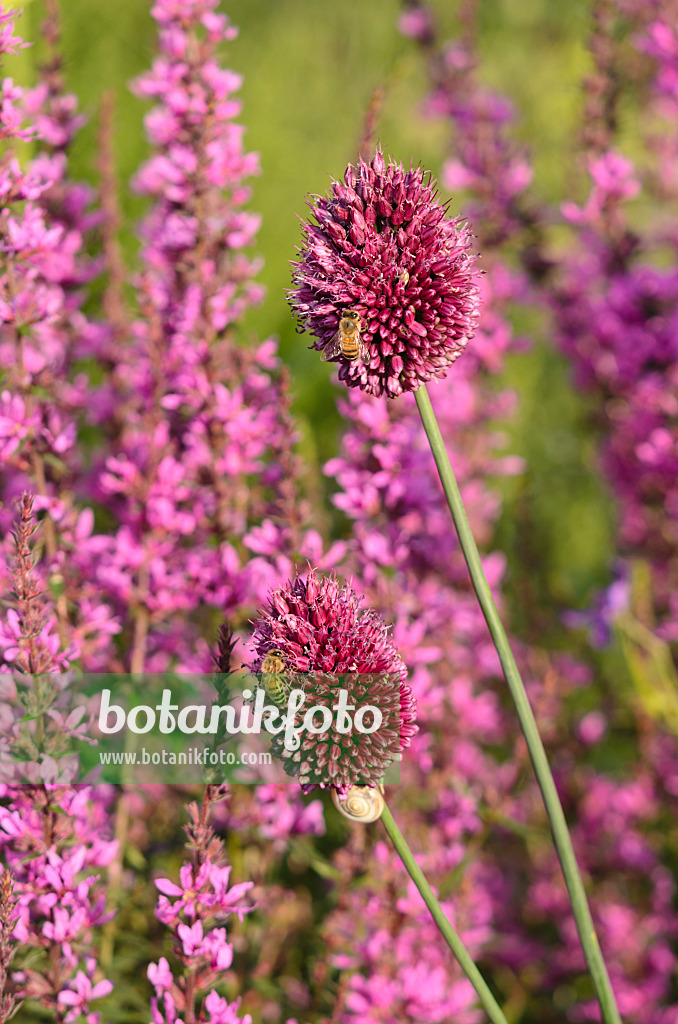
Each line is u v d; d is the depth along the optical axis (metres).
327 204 0.75
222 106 0.87
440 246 0.74
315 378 1.23
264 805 0.84
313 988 0.85
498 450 1.39
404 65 0.97
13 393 0.84
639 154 1.47
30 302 0.83
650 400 1.10
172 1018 0.77
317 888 0.91
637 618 1.01
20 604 0.77
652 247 1.15
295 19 1.80
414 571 0.87
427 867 0.87
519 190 1.17
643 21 1.16
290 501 0.85
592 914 0.98
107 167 0.95
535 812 1.02
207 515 0.87
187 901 0.77
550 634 1.18
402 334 0.74
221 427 0.86
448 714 0.92
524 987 0.96
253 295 0.88
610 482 1.18
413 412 0.88
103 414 0.93
